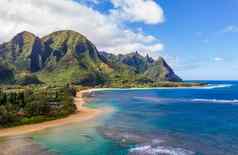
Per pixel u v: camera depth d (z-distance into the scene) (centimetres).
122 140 5275
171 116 8706
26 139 5334
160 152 4478
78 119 7719
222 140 5322
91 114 8775
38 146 4825
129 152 4478
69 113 8681
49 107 8069
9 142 5100
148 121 7594
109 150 4591
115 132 6000
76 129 6316
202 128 6581
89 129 6322
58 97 9538
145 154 4369
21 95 8062
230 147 4816
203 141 5234
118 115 8719
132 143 5047
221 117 8600
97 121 7438
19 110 7356
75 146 4834
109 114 8900
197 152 4503
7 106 7162
